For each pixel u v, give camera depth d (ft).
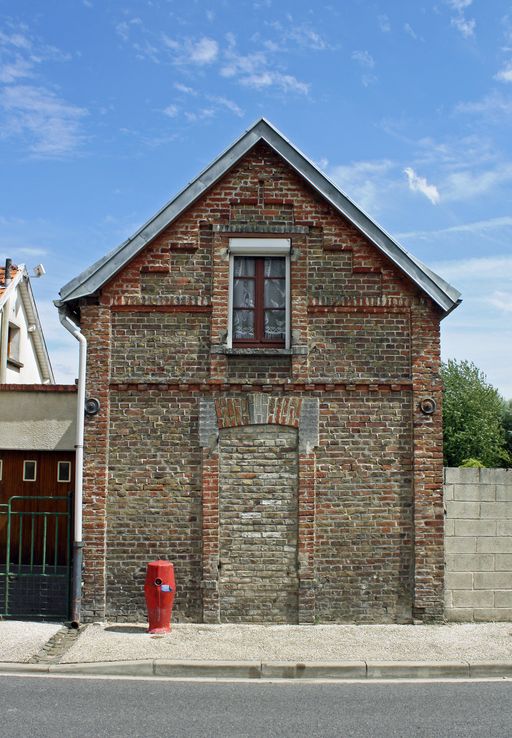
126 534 38.22
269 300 40.11
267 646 33.55
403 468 39.06
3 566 49.93
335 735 23.52
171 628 36.58
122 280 39.32
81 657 31.78
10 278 70.95
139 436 38.68
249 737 23.22
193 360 39.06
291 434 38.96
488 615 39.34
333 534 38.52
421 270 39.19
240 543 38.32
